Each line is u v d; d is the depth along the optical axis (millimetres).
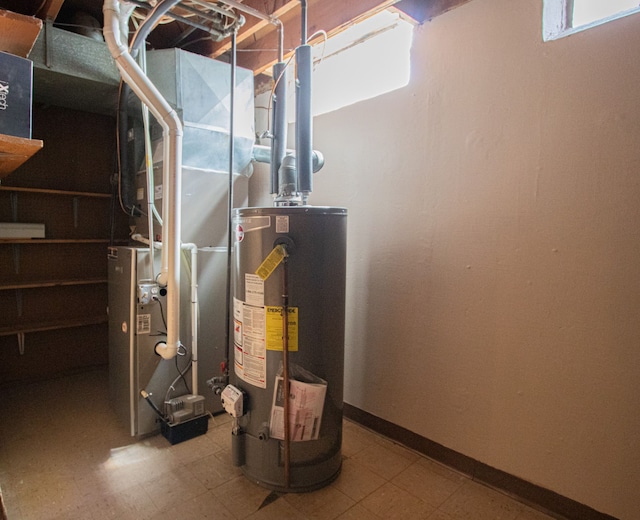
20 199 2820
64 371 3104
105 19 1841
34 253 2920
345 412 2465
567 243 1545
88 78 2293
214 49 2580
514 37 1658
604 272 1462
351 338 2393
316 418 1731
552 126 1566
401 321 2127
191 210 2428
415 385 2080
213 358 2479
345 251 1860
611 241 1441
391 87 2311
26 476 1823
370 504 1689
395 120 2109
